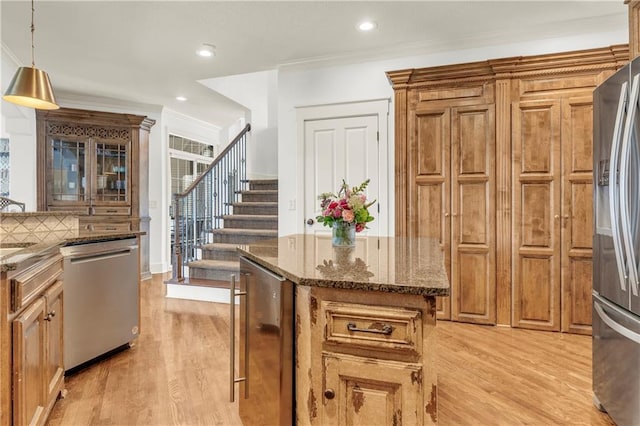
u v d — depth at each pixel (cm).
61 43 355
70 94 517
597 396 200
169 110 618
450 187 346
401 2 286
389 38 347
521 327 330
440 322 345
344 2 286
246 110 620
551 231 321
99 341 258
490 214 336
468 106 340
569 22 316
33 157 486
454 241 346
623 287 170
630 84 165
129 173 530
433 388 111
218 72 434
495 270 336
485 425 188
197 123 708
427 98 352
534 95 324
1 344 144
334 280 117
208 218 545
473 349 283
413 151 356
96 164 516
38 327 175
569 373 243
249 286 165
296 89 409
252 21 314
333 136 397
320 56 388
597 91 200
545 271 323
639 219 159
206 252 485
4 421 145
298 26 324
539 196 324
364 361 116
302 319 125
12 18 306
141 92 512
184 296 433
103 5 288
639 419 160
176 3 286
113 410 202
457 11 298
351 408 118
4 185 566
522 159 327
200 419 194
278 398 129
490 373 244
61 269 219
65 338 233
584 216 313
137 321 290
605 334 189
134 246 289
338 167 395
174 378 239
